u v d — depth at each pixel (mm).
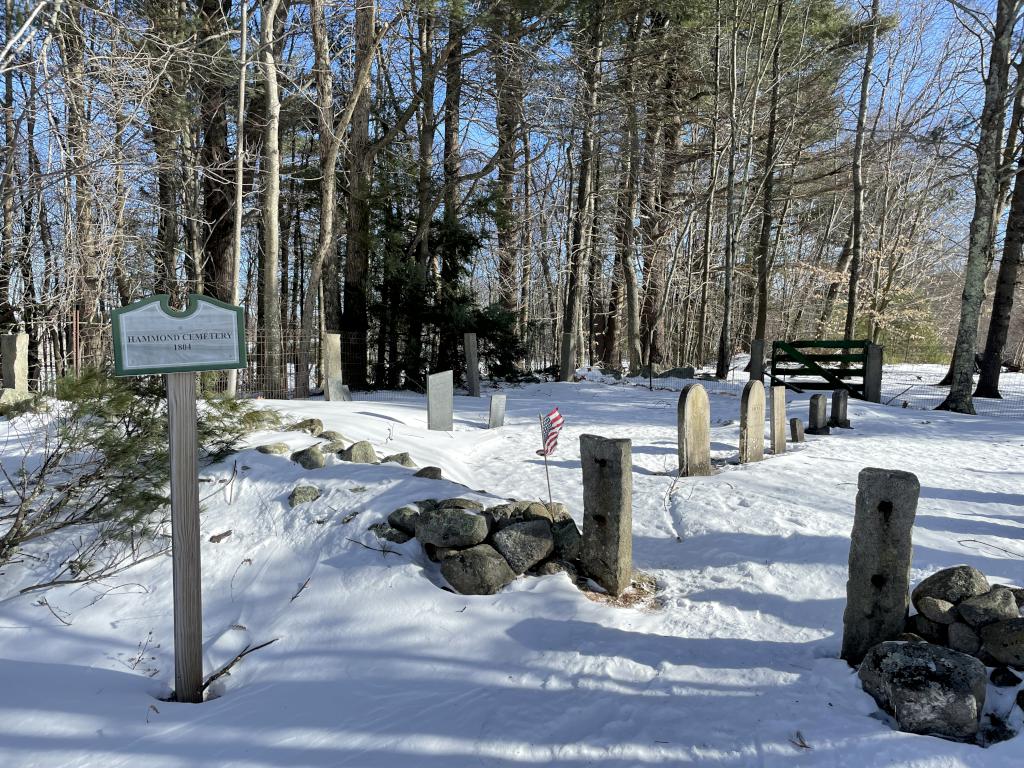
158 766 2674
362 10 15117
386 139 17156
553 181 28641
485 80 18625
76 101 10578
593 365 25375
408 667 3441
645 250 26344
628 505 4371
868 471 3346
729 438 10008
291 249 27688
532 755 2701
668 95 23141
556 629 3730
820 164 28562
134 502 4527
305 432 7027
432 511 4500
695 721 2887
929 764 2453
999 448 9234
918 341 32156
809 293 33781
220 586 4320
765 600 4203
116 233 11883
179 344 3070
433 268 19500
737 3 21109
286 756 2727
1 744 2783
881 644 3068
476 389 15547
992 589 3254
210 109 16766
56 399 5383
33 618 3920
